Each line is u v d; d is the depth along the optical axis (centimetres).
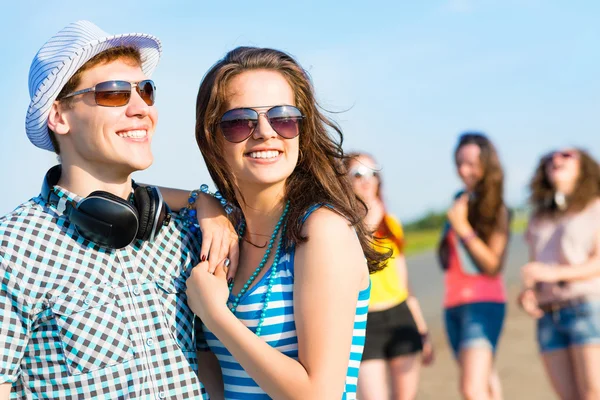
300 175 237
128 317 221
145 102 231
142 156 229
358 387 466
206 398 231
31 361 215
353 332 233
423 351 500
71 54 218
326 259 213
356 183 465
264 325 222
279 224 233
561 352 474
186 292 230
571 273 461
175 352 227
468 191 500
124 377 217
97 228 216
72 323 214
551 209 483
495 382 500
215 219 246
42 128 229
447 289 504
